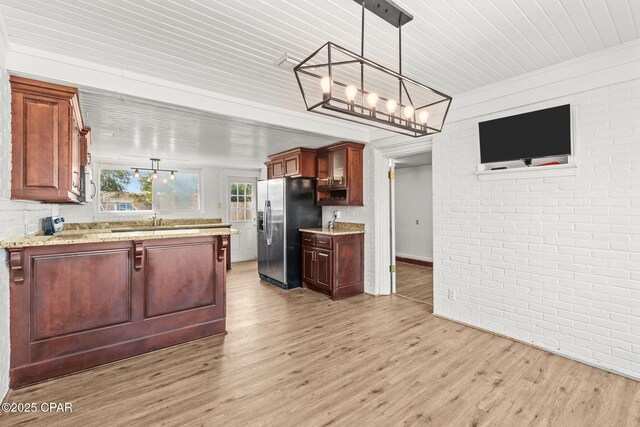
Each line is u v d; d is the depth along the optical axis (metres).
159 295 2.77
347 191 4.46
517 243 2.86
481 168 3.08
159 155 5.75
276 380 2.23
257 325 3.30
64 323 2.35
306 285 4.84
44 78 2.19
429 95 3.19
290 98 3.21
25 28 1.90
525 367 2.40
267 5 1.71
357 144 4.52
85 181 3.41
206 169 6.93
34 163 2.22
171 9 1.73
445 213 3.44
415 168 6.74
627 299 2.27
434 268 3.58
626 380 2.22
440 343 2.83
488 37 2.11
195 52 2.23
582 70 2.43
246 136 4.20
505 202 2.94
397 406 1.93
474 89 3.09
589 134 2.43
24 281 2.20
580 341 2.49
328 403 1.96
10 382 2.13
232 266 6.71
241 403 1.96
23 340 2.19
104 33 1.97
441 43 2.17
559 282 2.61
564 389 2.11
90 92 2.47
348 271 4.36
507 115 2.89
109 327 2.53
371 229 4.46
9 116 2.10
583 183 2.47
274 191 5.01
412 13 1.81
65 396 2.05
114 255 2.56
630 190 2.25
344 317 3.52
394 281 4.56
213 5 1.71
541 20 1.93
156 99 2.67
